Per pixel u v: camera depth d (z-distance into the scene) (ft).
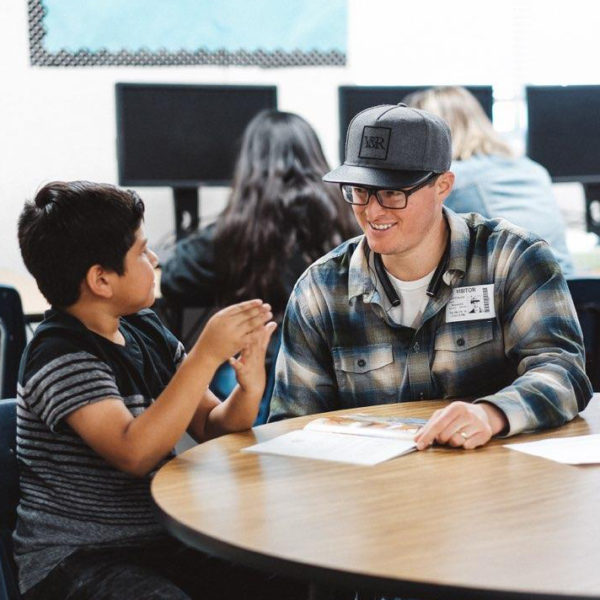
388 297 7.23
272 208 11.37
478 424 5.87
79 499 6.03
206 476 5.35
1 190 14.94
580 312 8.90
